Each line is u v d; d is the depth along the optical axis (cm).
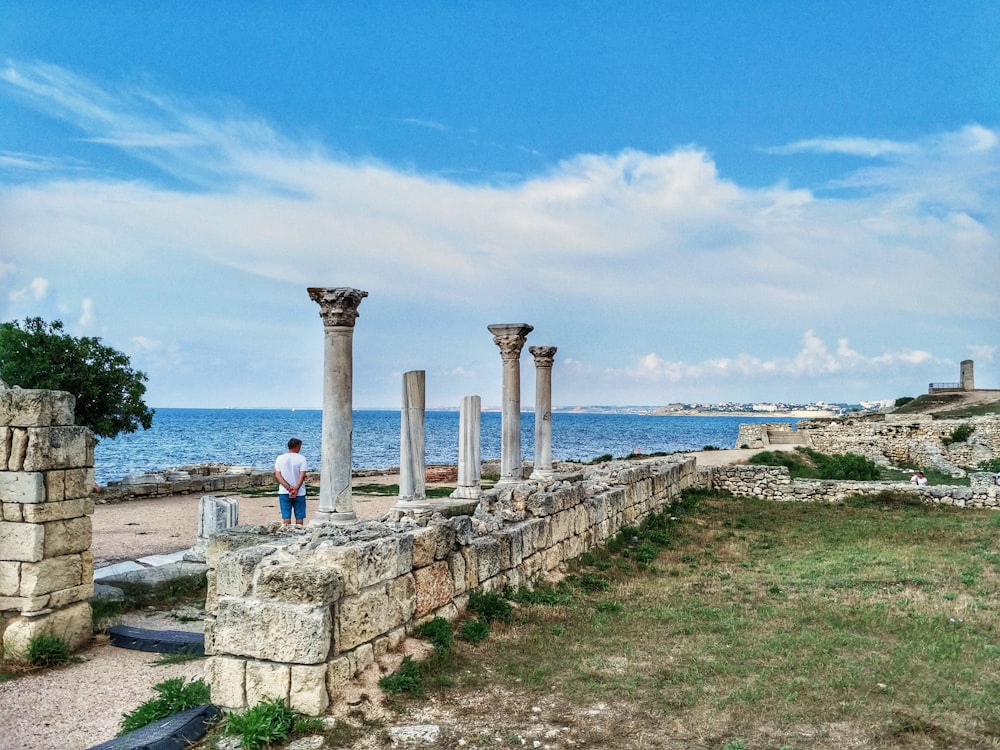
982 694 811
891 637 1037
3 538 999
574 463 3362
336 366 1361
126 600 1234
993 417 4544
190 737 679
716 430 16850
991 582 1382
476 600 1088
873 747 685
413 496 1573
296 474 1506
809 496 2753
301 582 741
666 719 745
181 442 9369
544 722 735
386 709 750
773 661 925
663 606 1224
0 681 905
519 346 2006
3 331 2494
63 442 1030
